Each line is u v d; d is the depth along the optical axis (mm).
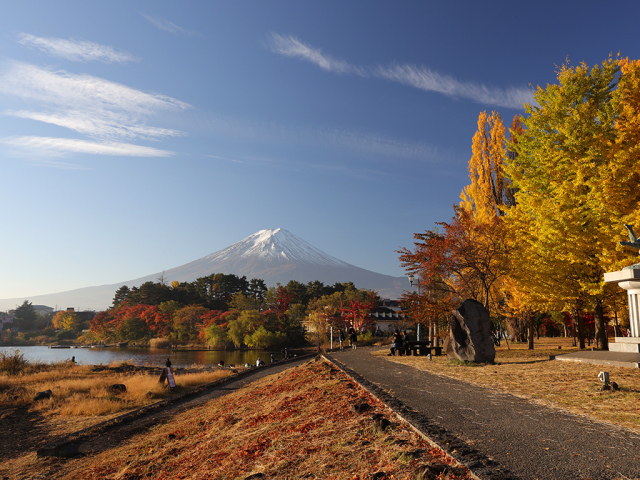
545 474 4172
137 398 17922
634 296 13641
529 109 21641
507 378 10719
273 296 136875
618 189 16344
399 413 6754
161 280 165750
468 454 4734
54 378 23281
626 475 4129
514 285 23688
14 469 9891
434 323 25562
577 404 7438
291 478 5457
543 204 18656
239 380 21875
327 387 10633
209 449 8523
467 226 21938
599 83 19688
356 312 63156
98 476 8742
